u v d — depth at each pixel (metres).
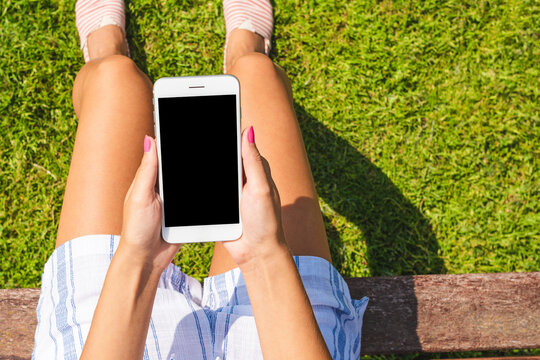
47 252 2.33
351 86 2.50
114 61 1.81
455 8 2.55
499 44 2.55
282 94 1.77
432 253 2.41
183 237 1.12
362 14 2.54
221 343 1.43
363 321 1.81
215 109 1.15
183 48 2.49
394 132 2.48
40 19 2.45
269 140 1.65
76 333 1.36
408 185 2.45
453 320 1.81
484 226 2.44
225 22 2.50
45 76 2.44
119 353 1.03
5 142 2.39
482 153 2.49
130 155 1.63
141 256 1.05
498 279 1.84
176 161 1.14
